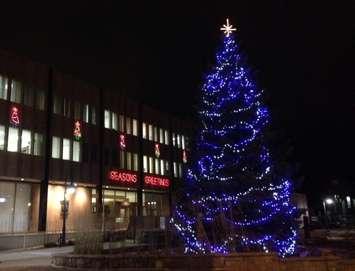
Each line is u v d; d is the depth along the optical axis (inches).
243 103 659.4
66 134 1740.9
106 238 716.7
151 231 744.3
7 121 1508.4
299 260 529.3
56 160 1672.0
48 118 1667.1
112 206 1956.2
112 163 1971.0
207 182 649.6
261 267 536.4
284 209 636.7
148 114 2295.8
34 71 1651.1
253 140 646.5
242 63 685.3
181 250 646.5
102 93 1971.0
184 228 677.9
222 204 639.8
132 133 2146.9
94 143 1882.4
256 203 631.8
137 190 2127.2
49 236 1499.8
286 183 645.3
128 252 653.3
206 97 681.0
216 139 655.8
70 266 662.5
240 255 543.2
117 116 2058.3
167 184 2332.7
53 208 1641.2
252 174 630.5
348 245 965.8
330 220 2534.5
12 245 1359.5
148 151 2242.9
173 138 2471.7
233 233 626.8
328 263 526.0
